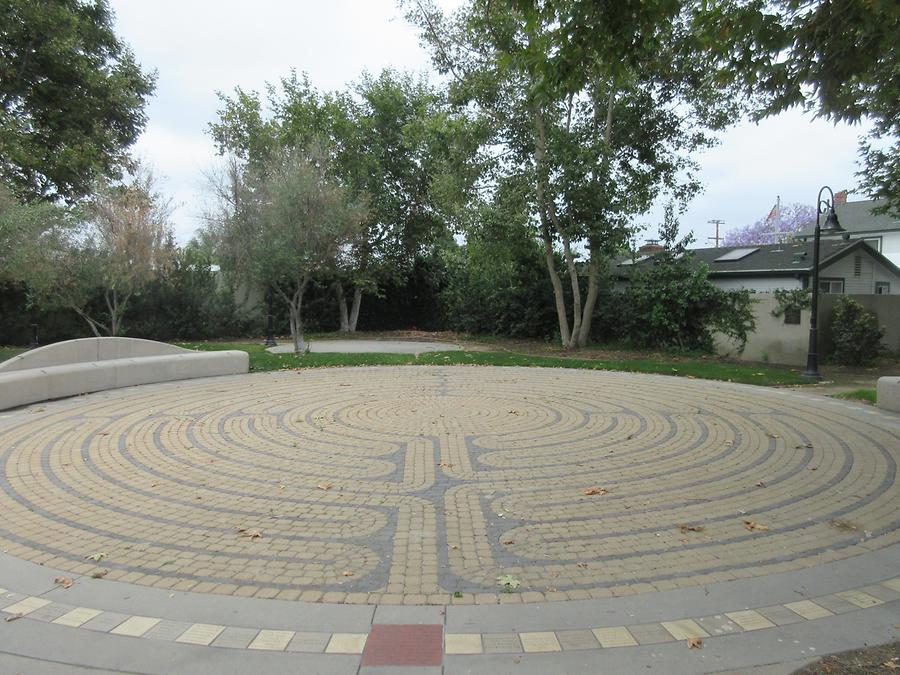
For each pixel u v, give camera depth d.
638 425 8.55
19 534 4.69
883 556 4.27
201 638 3.24
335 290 29.45
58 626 3.35
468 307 26.23
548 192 17.58
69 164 20.12
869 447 7.30
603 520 4.98
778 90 6.37
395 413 9.38
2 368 10.30
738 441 7.61
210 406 9.93
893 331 17.55
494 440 7.68
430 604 3.61
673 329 18.14
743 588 3.79
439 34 17.69
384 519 5.02
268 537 4.64
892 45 5.79
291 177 16.09
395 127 28.55
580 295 21.55
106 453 7.00
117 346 12.44
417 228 29.58
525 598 3.68
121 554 4.32
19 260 13.22
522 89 16.72
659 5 5.64
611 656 3.07
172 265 22.30
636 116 17.69
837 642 3.18
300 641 3.21
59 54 20.45
